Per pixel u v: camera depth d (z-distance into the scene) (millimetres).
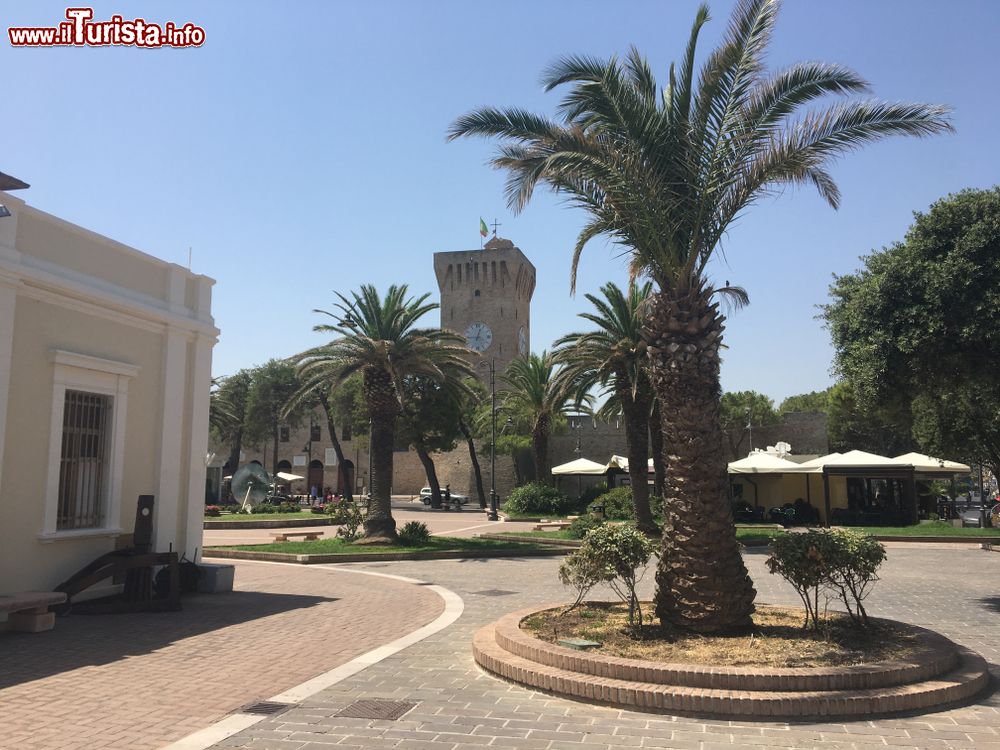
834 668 6480
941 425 26938
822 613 9188
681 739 5531
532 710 6309
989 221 11609
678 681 6457
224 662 8086
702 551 8070
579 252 11031
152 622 10500
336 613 11414
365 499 53844
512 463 59562
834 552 7945
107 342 12094
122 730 5750
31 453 10602
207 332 14375
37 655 8336
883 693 6176
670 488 8375
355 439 62125
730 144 9219
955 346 11844
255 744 5453
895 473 29750
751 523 34156
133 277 12789
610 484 40656
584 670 6887
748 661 6898
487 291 78750
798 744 5406
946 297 11586
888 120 9000
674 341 8414
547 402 28484
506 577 16391
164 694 6793
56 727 5805
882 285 12438
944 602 12500
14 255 10258
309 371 23828
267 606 12055
